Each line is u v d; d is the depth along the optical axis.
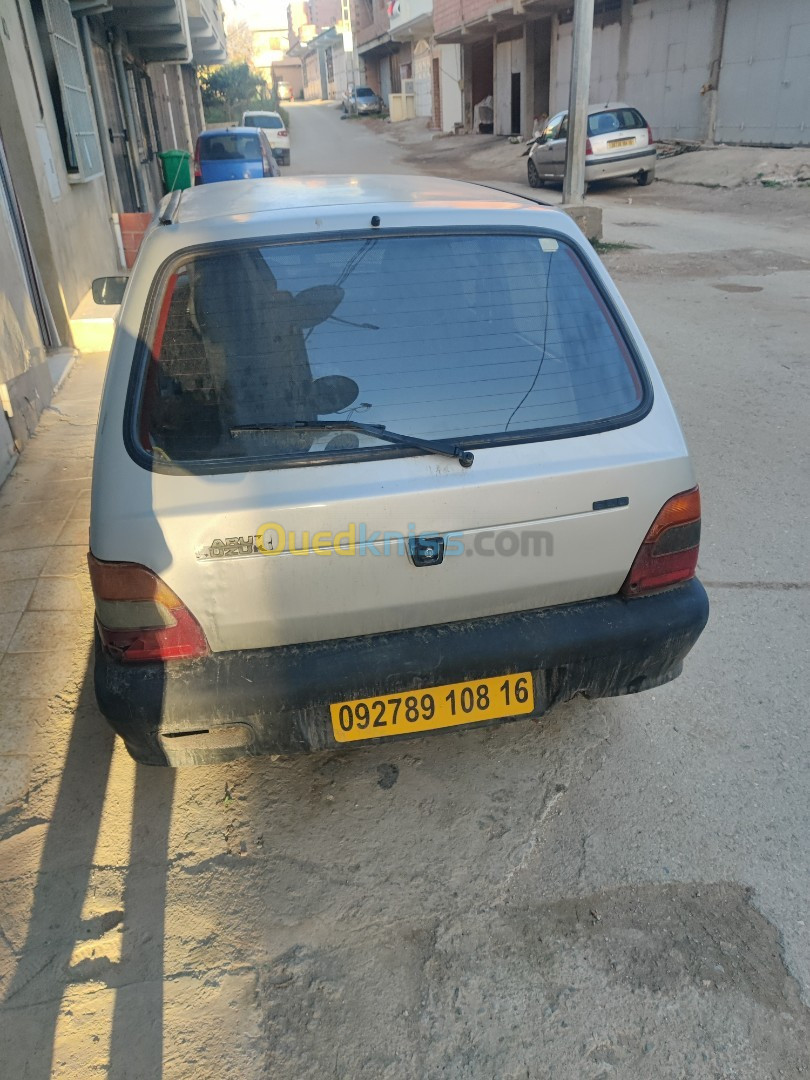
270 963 2.16
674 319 8.24
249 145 17.36
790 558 4.05
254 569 2.08
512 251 2.43
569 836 2.54
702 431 5.55
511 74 29.59
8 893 2.38
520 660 2.30
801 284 9.47
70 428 5.88
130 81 14.27
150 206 15.48
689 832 2.53
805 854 2.45
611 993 2.07
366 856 2.48
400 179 3.18
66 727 3.03
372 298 2.28
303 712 2.21
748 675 3.23
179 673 2.14
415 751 2.90
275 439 2.12
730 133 19.67
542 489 2.21
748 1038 1.97
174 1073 1.91
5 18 6.61
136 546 2.04
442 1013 2.04
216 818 2.63
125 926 2.27
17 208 7.00
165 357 2.18
